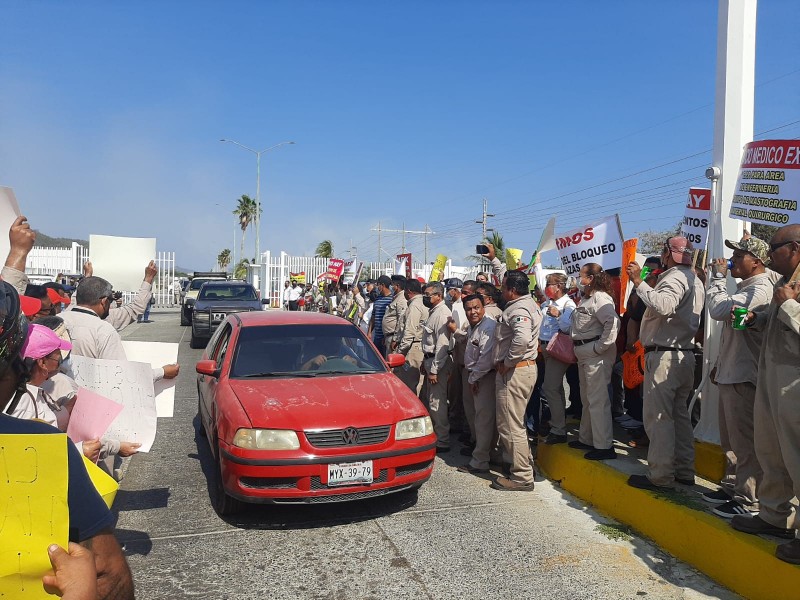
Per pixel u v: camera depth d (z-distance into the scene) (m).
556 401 5.95
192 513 4.74
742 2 5.44
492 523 4.56
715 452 4.92
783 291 3.08
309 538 4.29
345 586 3.62
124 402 3.40
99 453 3.16
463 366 6.41
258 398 4.78
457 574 3.77
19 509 1.33
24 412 2.67
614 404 7.27
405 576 3.74
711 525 3.75
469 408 6.42
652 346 4.50
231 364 5.49
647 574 3.77
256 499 4.31
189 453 6.40
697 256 6.02
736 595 3.50
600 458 5.23
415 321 7.30
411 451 4.63
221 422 4.63
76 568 1.33
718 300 3.85
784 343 3.20
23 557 1.32
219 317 15.31
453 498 5.11
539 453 5.96
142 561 3.92
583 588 3.60
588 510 4.85
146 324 21.89
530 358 5.18
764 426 3.45
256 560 3.95
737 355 3.94
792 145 4.21
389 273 24.86
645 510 4.33
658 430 4.43
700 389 5.45
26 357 2.69
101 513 1.49
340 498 4.39
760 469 3.89
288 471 4.29
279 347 5.71
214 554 4.03
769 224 4.41
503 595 3.52
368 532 4.39
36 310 2.93
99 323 4.21
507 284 5.17
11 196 3.14
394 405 4.83
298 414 4.52
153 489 5.29
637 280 4.41
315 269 29.66
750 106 5.47
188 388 10.16
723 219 5.52
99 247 6.40
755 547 3.41
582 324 5.26
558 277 6.48
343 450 4.40
